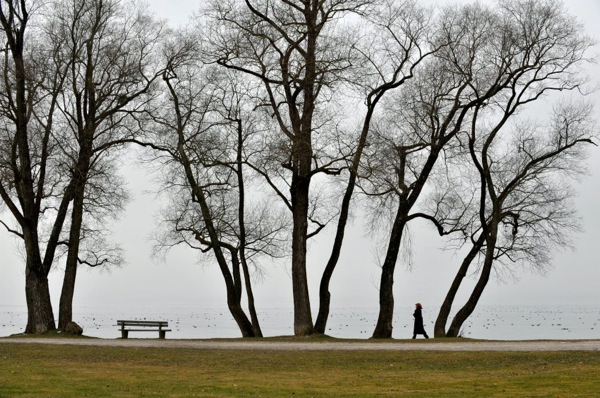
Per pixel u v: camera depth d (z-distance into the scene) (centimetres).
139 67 6419
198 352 4656
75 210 6475
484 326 14962
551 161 6512
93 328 13938
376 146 6144
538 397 2880
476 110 6238
